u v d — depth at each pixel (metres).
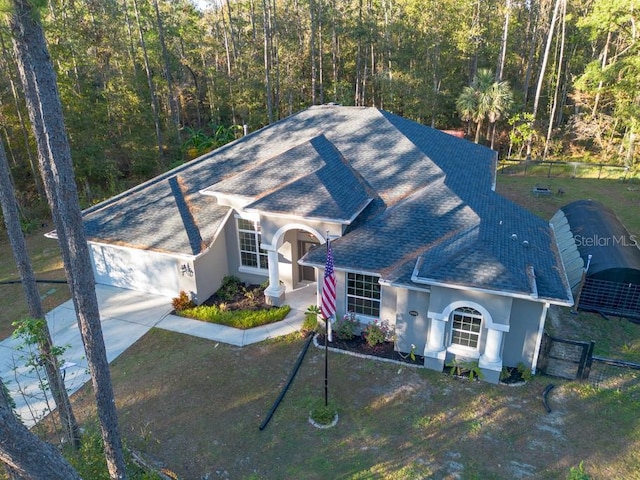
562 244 22.39
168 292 20.27
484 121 55.56
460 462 11.79
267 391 14.52
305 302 19.56
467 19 53.53
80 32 37.38
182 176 23.44
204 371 15.55
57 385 11.53
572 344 14.71
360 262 16.30
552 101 52.81
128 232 20.50
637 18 39.12
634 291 17.88
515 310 14.38
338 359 15.99
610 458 11.84
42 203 32.31
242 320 17.98
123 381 15.21
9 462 5.80
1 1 7.41
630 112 38.97
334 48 54.28
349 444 12.44
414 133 24.14
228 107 54.22
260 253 20.66
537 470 11.54
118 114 35.94
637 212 30.47
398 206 18.53
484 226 16.64
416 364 15.60
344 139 22.78
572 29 53.78
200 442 12.64
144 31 48.56
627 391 14.20
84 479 10.13
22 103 32.28
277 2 62.03
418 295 15.20
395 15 57.34
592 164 40.62
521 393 14.20
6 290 21.67
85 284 8.80
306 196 18.17
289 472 11.63
